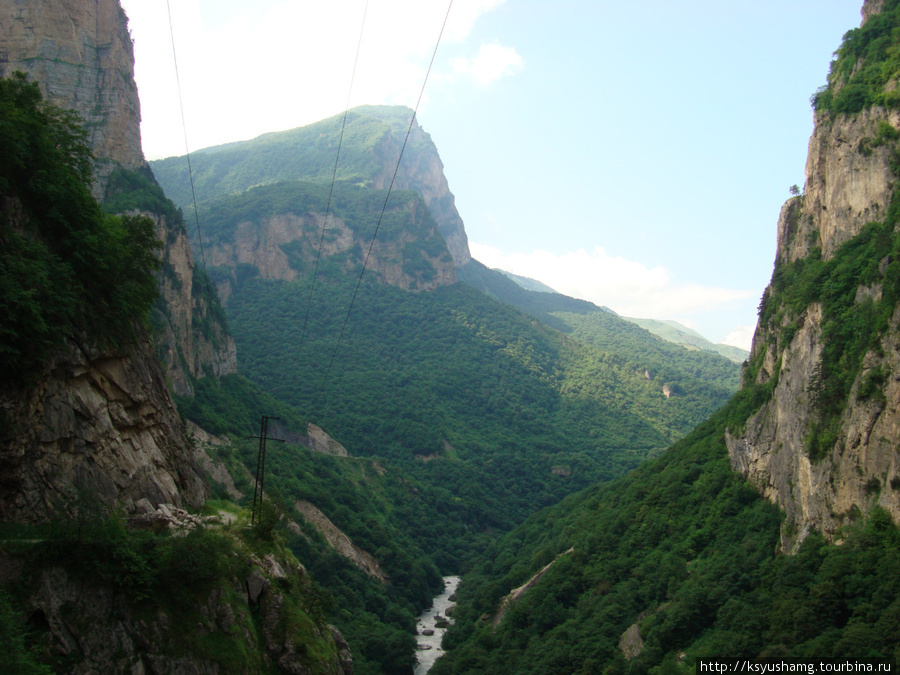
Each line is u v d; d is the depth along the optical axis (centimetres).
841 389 7344
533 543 13688
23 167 4144
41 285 3891
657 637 7512
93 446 4219
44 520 3647
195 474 5862
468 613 11494
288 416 17800
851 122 8662
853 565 6228
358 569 12406
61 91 13138
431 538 16212
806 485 7456
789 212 10069
